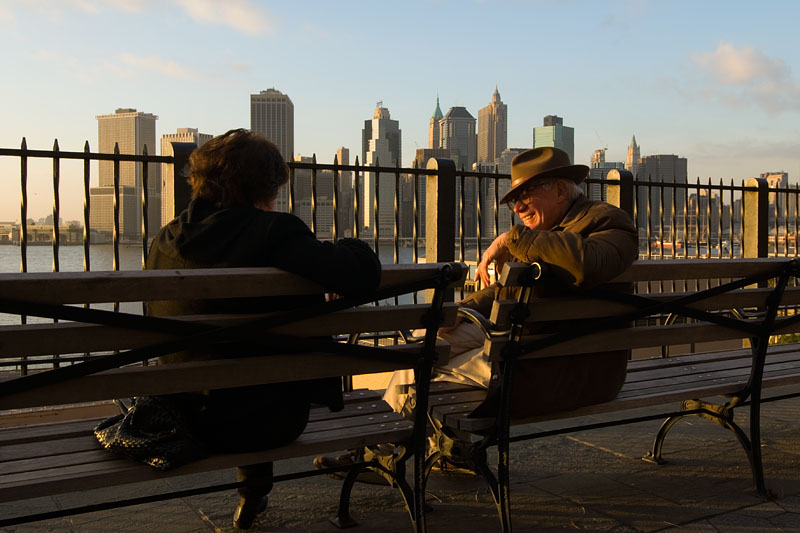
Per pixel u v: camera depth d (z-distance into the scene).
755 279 2.53
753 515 2.47
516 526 2.38
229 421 1.81
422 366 1.98
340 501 2.37
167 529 2.33
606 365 2.40
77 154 3.49
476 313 2.19
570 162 2.52
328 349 1.79
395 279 1.83
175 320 1.59
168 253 1.87
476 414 2.21
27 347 1.45
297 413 1.91
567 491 2.74
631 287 2.43
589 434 3.56
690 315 2.43
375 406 2.35
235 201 1.96
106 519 2.41
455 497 2.67
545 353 2.19
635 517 2.46
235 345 1.82
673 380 2.78
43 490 1.58
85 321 1.48
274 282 1.68
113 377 1.57
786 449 3.31
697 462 3.10
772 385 2.80
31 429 1.98
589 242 2.09
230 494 2.68
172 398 1.86
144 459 1.73
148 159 3.69
